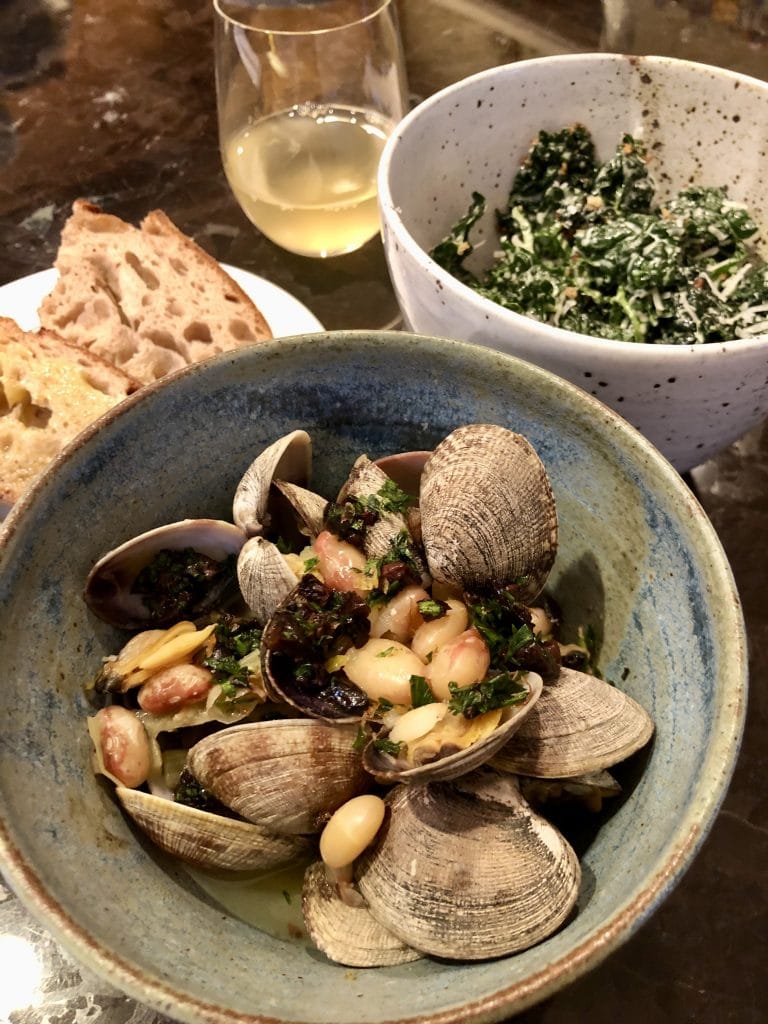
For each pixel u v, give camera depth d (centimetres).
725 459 33
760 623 29
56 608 20
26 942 22
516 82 30
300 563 21
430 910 17
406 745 18
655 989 22
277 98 37
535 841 18
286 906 19
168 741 21
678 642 19
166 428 22
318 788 19
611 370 23
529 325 23
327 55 35
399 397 23
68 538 20
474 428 22
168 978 15
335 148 35
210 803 19
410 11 53
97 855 17
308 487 25
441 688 19
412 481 24
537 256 31
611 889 16
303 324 34
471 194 32
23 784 17
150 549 22
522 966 15
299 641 19
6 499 28
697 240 30
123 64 50
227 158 36
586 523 22
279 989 16
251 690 20
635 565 21
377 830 18
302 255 40
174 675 20
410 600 20
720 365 22
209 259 35
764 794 25
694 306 28
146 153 45
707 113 30
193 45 52
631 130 32
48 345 30
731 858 24
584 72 30
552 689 19
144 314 33
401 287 26
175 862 19
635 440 20
